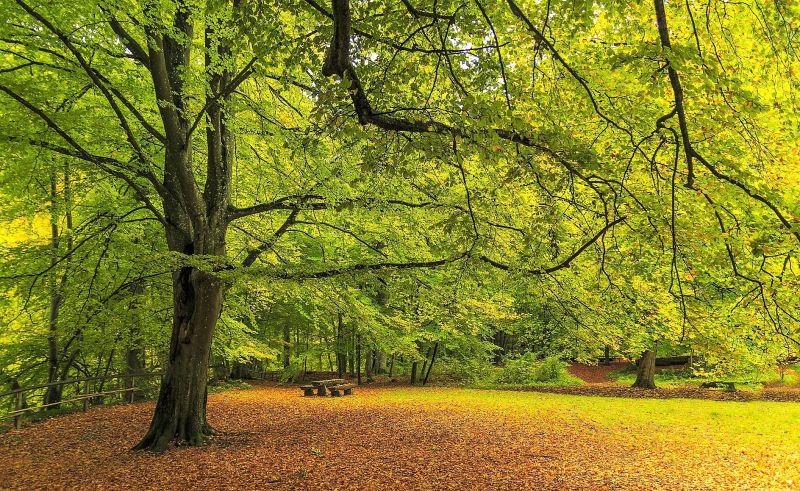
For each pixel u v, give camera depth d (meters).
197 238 10.31
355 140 6.38
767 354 11.25
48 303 15.49
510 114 4.75
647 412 14.66
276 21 5.86
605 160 6.09
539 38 4.72
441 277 12.66
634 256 6.52
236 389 22.62
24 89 8.41
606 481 7.84
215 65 8.80
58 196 11.81
